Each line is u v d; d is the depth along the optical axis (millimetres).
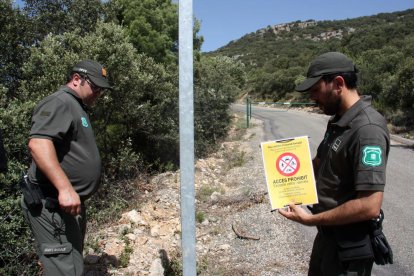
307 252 4676
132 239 4711
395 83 17328
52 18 8062
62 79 5938
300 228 5414
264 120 20875
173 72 9891
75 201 2627
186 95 2592
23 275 3824
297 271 4176
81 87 2967
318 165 2426
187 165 2643
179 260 4258
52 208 2729
